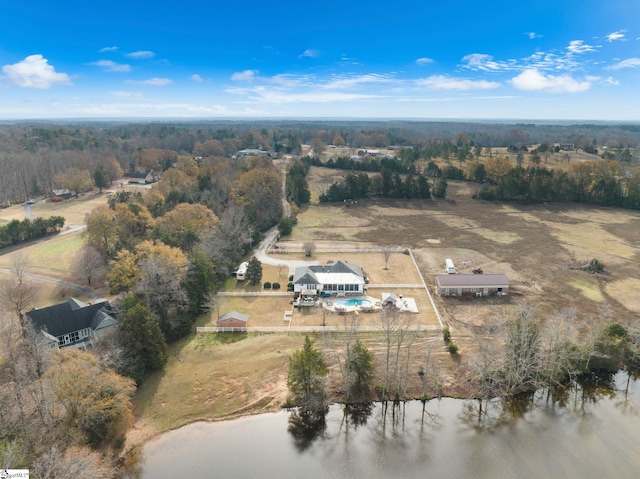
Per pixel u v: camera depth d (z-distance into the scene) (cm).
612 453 3603
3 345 4169
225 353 4884
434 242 8969
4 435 3212
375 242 9056
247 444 3725
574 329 4769
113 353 4088
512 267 7444
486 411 4134
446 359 4788
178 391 4291
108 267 6938
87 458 3002
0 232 8169
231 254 7662
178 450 3644
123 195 10062
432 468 3478
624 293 6331
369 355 4291
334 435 3847
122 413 3694
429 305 6031
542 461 3528
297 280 6425
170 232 7388
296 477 3388
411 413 4125
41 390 3356
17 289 5325
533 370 4409
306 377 4066
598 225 10019
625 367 4706
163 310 5088
